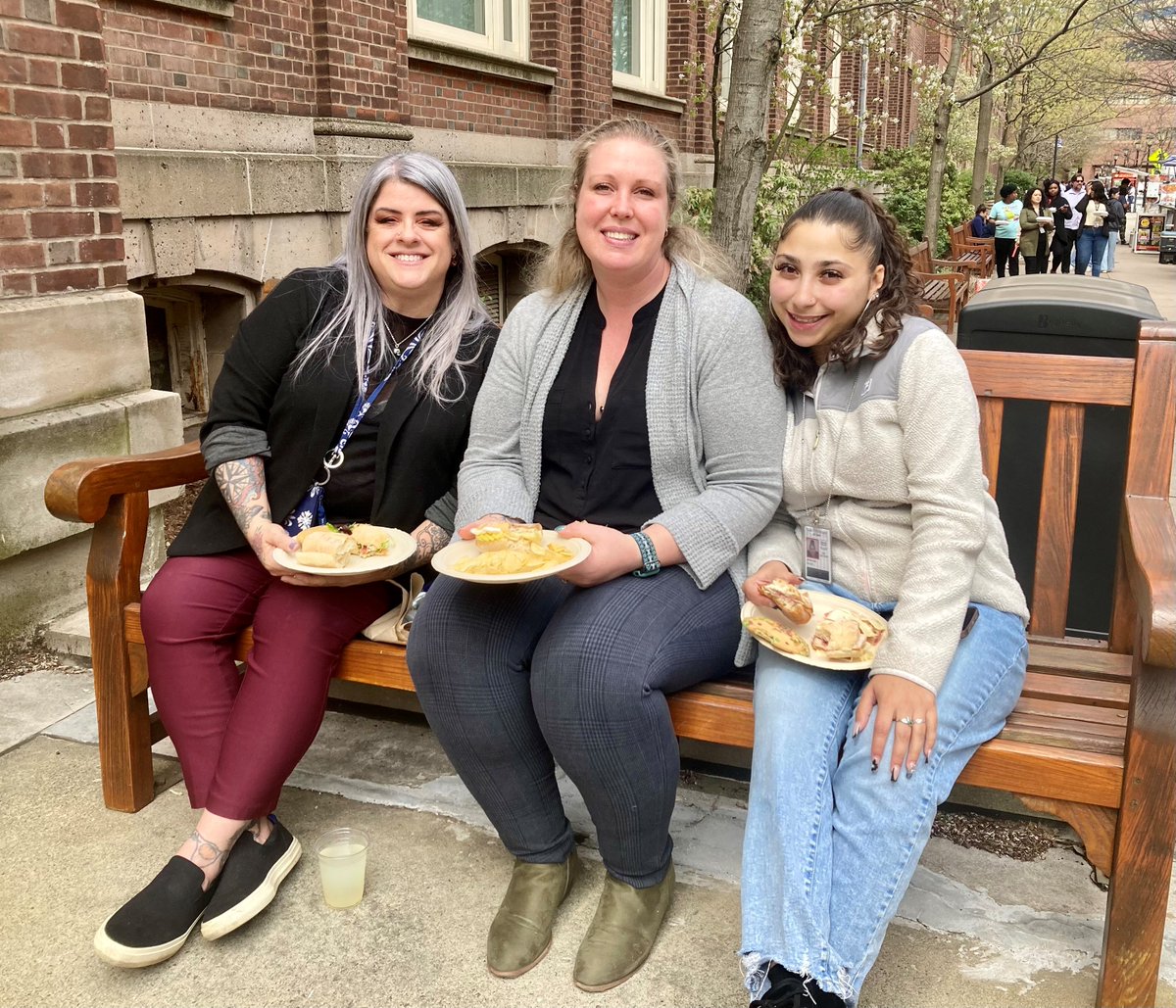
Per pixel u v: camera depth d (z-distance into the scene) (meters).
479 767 2.02
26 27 3.29
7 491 3.24
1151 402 2.21
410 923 2.10
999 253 17.86
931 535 1.86
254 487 2.29
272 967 1.97
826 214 1.95
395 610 2.30
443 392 2.36
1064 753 1.80
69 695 3.11
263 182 5.34
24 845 2.34
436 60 7.11
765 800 1.81
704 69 9.10
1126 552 2.05
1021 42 17.91
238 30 5.25
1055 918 2.14
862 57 10.61
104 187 3.64
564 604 2.02
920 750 1.75
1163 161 57.25
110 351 3.66
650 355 2.16
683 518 2.04
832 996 1.69
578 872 2.18
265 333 2.32
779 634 1.90
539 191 8.31
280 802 2.53
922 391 1.91
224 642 2.28
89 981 1.93
